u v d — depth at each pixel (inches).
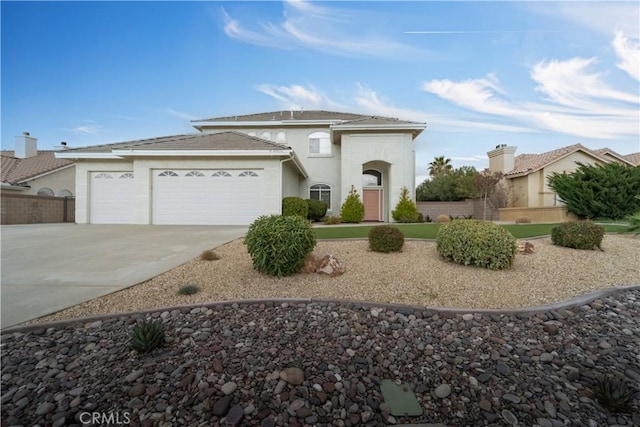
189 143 574.6
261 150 537.0
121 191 596.7
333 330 140.0
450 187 1039.6
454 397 99.6
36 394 95.9
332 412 92.8
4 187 727.1
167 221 551.2
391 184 692.1
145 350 118.0
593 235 282.7
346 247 301.6
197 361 113.9
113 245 325.7
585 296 175.6
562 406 95.1
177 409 91.1
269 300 167.8
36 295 175.3
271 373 108.3
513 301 172.9
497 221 772.0
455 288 193.2
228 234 409.4
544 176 764.0
